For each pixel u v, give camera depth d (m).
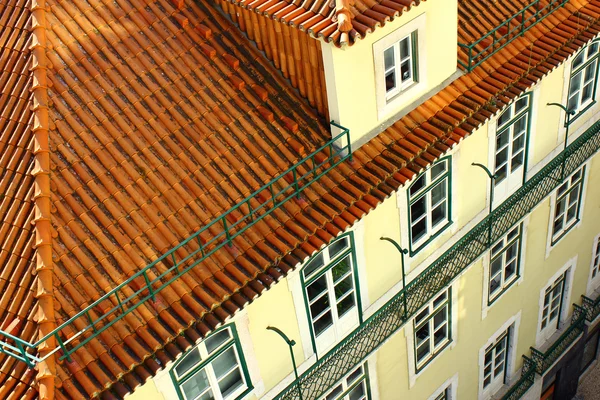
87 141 10.01
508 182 15.18
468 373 16.95
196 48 11.28
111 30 11.02
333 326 12.45
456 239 14.42
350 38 9.13
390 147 11.44
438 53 11.88
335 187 10.84
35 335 8.80
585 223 18.66
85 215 9.55
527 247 16.53
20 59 10.45
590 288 20.81
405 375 14.73
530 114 14.48
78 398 8.61
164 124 10.52
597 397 21.30
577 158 15.71
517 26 13.21
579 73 15.65
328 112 11.00
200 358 10.48
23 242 9.31
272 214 10.42
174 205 10.00
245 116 10.98
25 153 9.81
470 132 11.98
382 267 12.84
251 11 10.85
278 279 10.03
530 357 19.17
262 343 11.30
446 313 14.97
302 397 11.95
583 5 14.16
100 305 9.14
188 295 9.52
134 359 8.98
